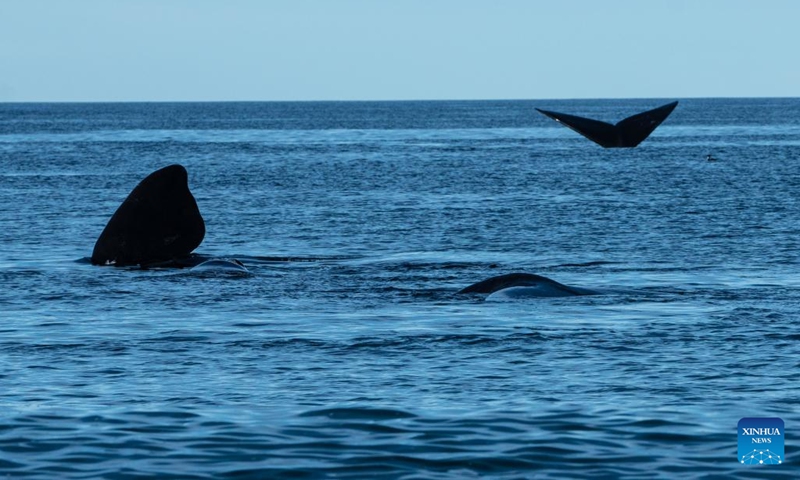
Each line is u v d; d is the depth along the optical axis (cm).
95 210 12481
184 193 7881
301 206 13050
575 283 7138
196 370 4712
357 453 3606
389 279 7325
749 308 6141
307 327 5650
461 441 3719
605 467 3478
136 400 4209
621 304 6272
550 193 14725
